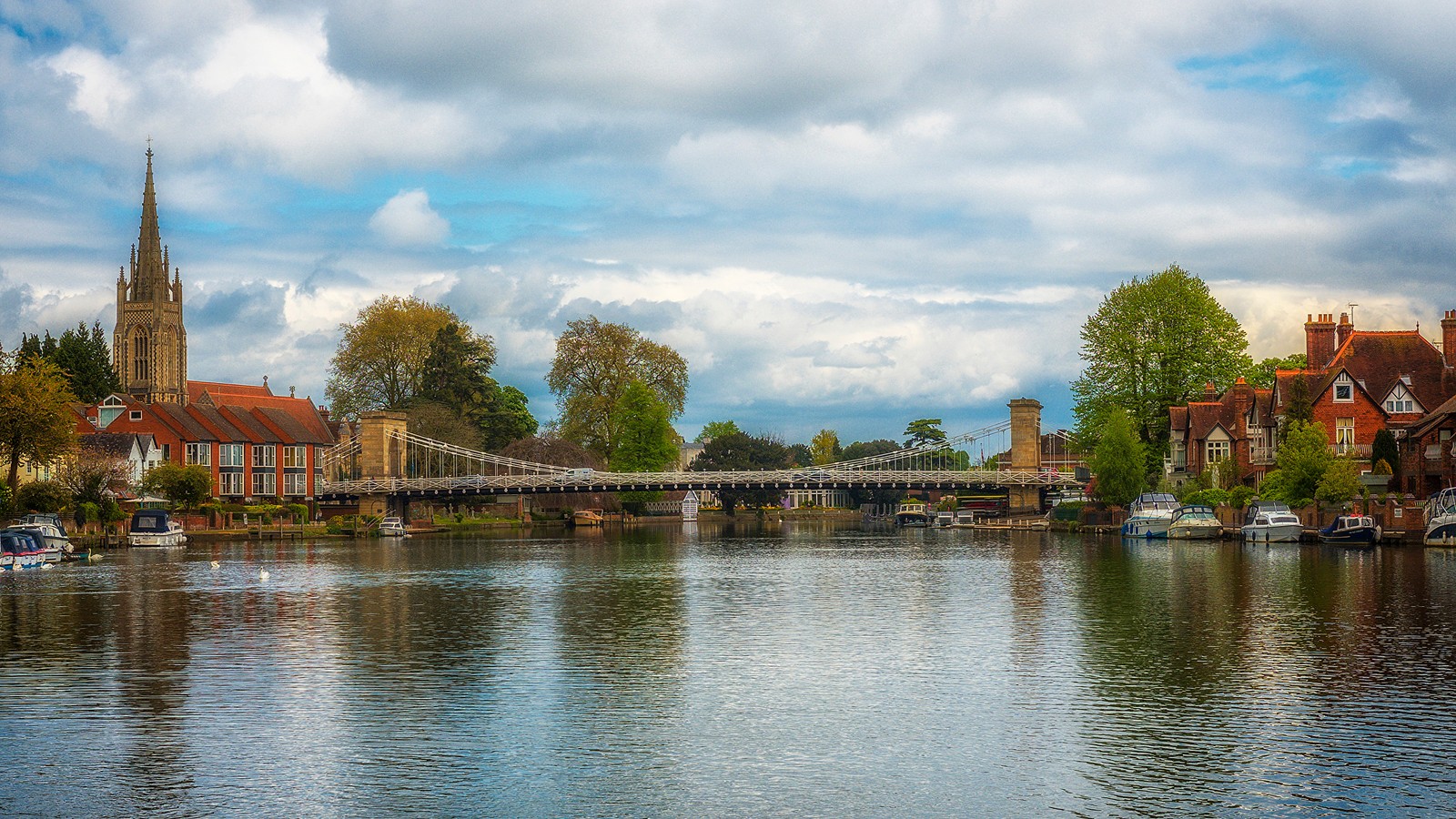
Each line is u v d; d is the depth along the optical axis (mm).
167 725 32625
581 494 179125
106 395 184875
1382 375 112000
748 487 167500
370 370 186500
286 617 54406
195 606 59219
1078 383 132125
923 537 136000
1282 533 97062
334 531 145375
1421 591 57531
